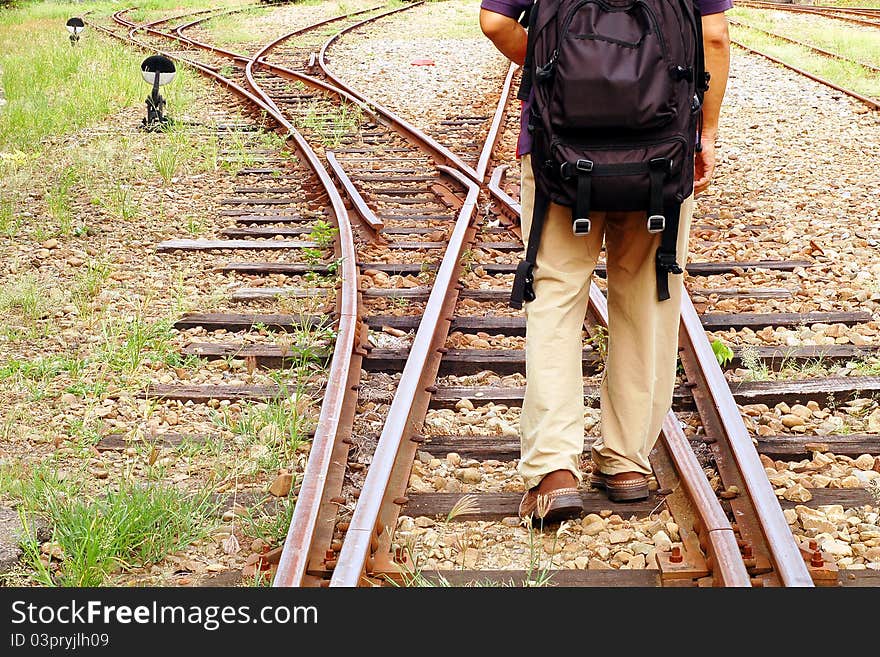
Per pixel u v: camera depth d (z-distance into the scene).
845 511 3.83
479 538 3.67
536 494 3.67
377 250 7.22
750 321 5.72
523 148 3.51
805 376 5.09
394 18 27.02
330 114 12.89
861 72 15.98
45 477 4.06
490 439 4.39
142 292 6.47
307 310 6.01
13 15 31.11
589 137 3.20
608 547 3.60
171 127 11.67
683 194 3.26
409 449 4.21
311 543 3.38
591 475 4.10
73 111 12.61
